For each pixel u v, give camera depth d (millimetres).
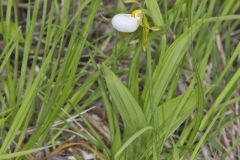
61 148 704
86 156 737
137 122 650
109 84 634
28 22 706
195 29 640
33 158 702
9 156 624
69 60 686
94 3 685
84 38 682
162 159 727
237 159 751
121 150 622
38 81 655
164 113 668
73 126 700
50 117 668
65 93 668
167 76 655
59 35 713
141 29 648
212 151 743
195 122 655
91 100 737
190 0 643
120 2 737
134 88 675
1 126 690
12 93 708
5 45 714
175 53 646
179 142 681
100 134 773
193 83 668
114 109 685
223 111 724
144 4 682
